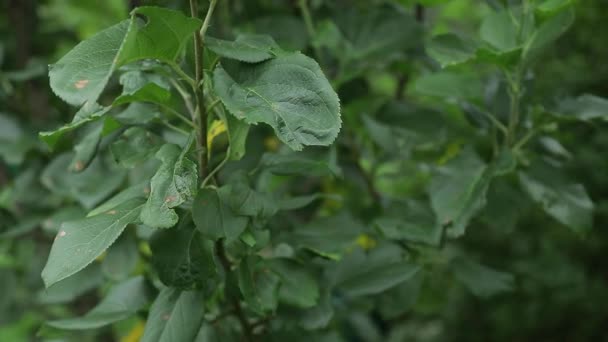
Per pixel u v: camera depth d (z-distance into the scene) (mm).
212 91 950
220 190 1010
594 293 2520
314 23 1368
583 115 1168
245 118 918
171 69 1033
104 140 1097
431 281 1367
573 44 2521
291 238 1141
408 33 1313
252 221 1015
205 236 991
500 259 2592
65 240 958
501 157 1162
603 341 2561
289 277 1092
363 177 1365
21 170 1389
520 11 1190
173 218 931
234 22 1401
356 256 1194
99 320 1060
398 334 2832
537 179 1188
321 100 922
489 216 1216
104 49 925
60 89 906
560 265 2520
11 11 1533
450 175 1177
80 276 1221
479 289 1250
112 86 1141
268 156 1067
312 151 1144
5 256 1539
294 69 936
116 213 974
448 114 1332
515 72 1158
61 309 1836
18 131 1355
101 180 1216
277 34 1332
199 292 1034
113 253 1197
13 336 1987
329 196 1131
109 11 1802
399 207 1236
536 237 2576
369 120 1269
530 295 2633
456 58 1144
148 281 1106
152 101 994
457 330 2740
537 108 1180
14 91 1454
